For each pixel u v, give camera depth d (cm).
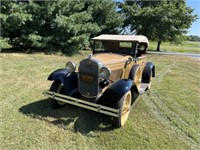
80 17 1410
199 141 359
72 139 339
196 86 747
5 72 733
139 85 549
